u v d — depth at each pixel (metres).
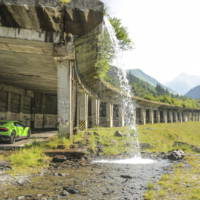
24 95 25.42
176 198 4.16
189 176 6.22
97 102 28.75
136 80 152.75
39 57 13.95
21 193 4.48
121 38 28.31
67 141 10.27
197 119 95.19
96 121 27.98
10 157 7.91
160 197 4.23
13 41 10.34
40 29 10.32
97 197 4.28
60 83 10.81
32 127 27.16
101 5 9.29
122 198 4.21
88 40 12.35
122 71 21.64
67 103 10.80
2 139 11.64
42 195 4.36
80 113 22.58
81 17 9.55
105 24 12.91
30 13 9.20
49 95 30.95
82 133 16.06
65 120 10.75
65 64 10.85
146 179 5.88
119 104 35.28
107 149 12.14
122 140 15.94
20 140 13.69
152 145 14.82
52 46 10.71
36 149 9.05
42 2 8.90
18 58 14.43
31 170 6.75
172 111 67.25
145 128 27.06
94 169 7.32
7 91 22.09
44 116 29.59
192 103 93.69
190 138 22.94
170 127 32.97
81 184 5.29
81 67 17.25
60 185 5.17
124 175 6.18
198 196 4.25
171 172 6.89
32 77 19.83
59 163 8.09
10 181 5.39
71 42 10.55
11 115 22.67
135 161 9.43
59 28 10.28
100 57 19.83
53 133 19.34
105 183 5.42
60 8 9.06
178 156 10.23
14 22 9.94
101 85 26.94
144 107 47.09
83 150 9.43
